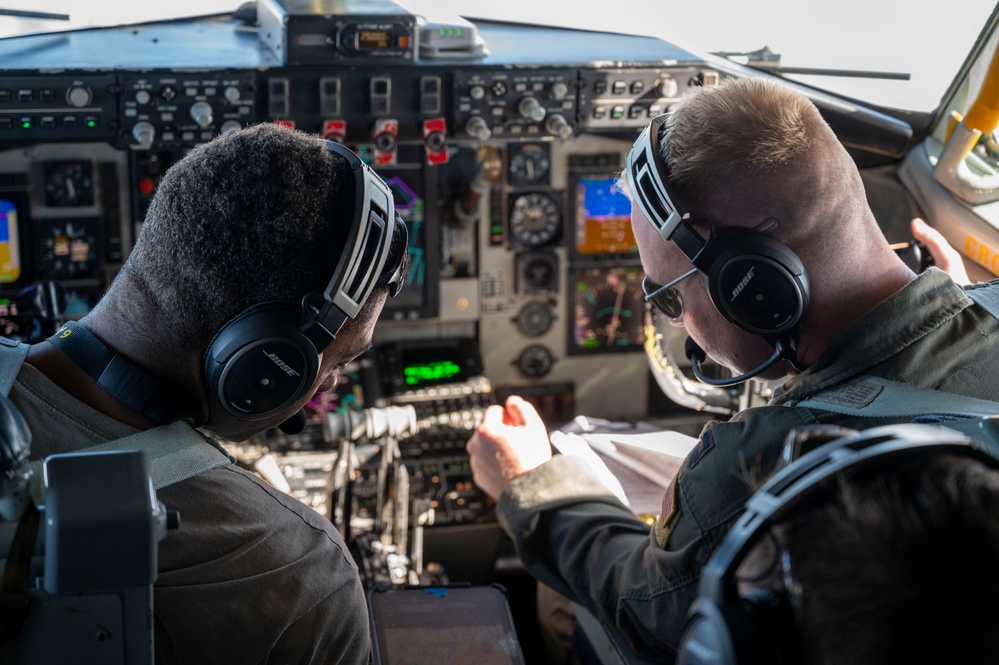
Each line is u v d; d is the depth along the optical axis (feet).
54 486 2.57
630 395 11.90
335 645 4.02
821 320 4.49
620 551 5.17
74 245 10.11
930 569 1.71
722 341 4.79
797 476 1.96
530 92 9.84
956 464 1.82
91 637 2.79
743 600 1.87
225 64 9.30
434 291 11.04
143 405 3.72
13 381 3.60
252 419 3.93
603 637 6.31
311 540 3.98
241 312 3.69
